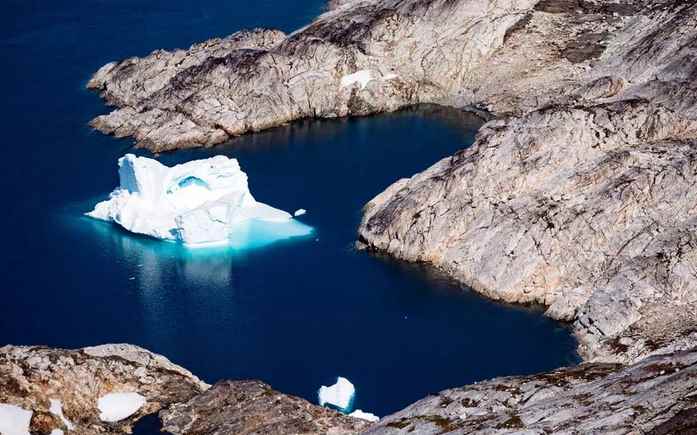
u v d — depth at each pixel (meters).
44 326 104.06
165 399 81.69
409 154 142.88
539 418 68.88
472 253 112.06
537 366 95.81
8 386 77.25
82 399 79.25
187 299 108.62
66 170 140.25
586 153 117.12
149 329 103.06
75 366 81.50
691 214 106.56
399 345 99.69
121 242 122.00
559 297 104.25
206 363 97.19
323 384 93.94
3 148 146.62
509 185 116.25
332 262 115.75
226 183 126.69
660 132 118.44
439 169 123.31
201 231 119.31
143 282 112.44
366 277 112.44
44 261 117.50
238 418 78.25
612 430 63.41
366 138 149.50
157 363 87.44
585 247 107.12
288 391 92.81
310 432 76.56
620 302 98.12
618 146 117.62
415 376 94.75
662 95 125.69
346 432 76.56
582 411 68.06
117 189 131.38
